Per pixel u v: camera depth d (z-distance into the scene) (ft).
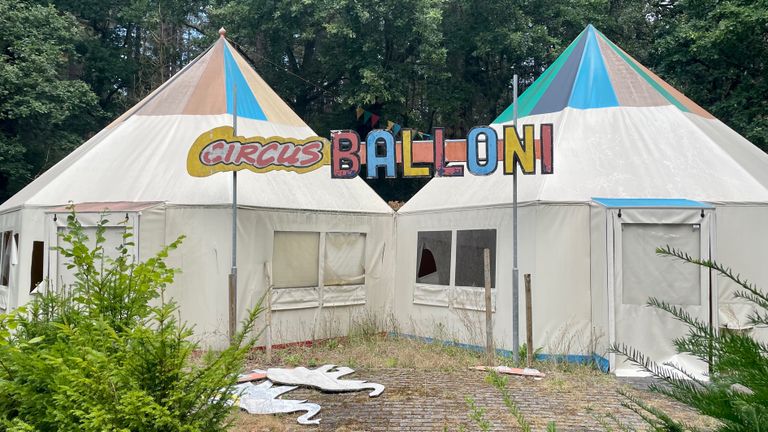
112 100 103.14
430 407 24.48
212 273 35.81
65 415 11.33
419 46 81.30
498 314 36.24
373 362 33.32
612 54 44.27
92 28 101.30
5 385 11.71
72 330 12.37
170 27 101.50
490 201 37.68
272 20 83.87
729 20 66.33
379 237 44.09
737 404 6.17
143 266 14.06
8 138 79.00
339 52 86.22
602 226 32.50
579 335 33.40
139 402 10.74
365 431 21.56
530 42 83.66
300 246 39.42
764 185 36.76
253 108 44.68
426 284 41.50
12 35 73.31
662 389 7.32
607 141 38.34
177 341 12.08
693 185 35.58
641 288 31.48
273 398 25.89
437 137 34.04
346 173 34.63
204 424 12.00
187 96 43.98
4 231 42.27
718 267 7.32
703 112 44.45
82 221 35.06
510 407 9.66
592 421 22.41
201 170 34.40
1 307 40.50
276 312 37.60
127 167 39.65
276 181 40.11
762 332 32.68
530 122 42.06
